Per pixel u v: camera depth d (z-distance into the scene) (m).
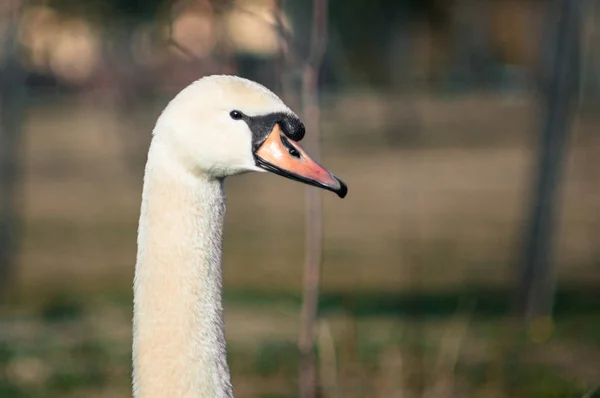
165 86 22.64
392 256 18.67
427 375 9.17
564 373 10.11
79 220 23.72
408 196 25.97
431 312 13.48
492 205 24.62
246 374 10.16
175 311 4.71
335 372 8.51
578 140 33.06
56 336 12.26
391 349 9.81
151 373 4.68
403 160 31.42
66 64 23.56
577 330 12.30
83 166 31.84
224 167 4.79
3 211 17.72
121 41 22.41
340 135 33.31
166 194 4.75
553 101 13.87
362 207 24.69
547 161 13.89
